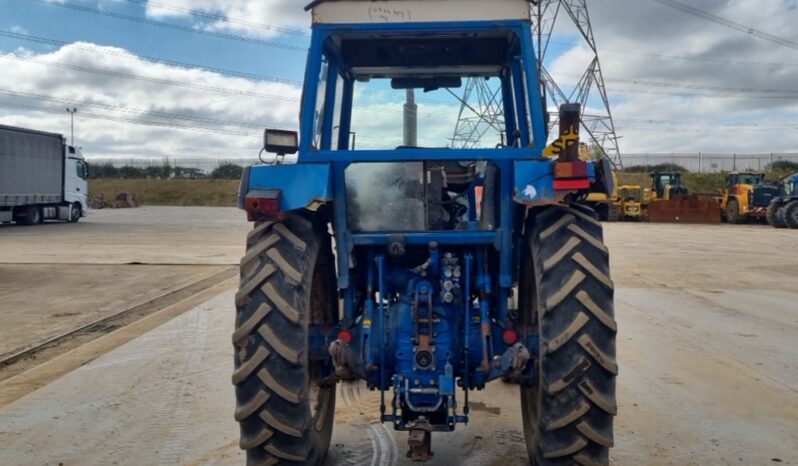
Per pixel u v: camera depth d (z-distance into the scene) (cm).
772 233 2606
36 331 847
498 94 462
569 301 339
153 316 920
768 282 1256
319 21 400
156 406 543
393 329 378
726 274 1365
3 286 1198
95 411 533
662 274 1359
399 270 406
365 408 539
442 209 395
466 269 381
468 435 482
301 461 351
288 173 365
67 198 3206
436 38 431
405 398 355
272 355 344
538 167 354
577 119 344
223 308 968
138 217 3828
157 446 461
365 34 412
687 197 3441
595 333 335
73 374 638
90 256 1661
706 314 937
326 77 435
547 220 366
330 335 399
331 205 414
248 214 356
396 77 462
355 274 409
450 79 461
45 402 556
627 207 3525
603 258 349
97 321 901
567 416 333
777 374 637
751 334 811
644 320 891
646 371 644
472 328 383
